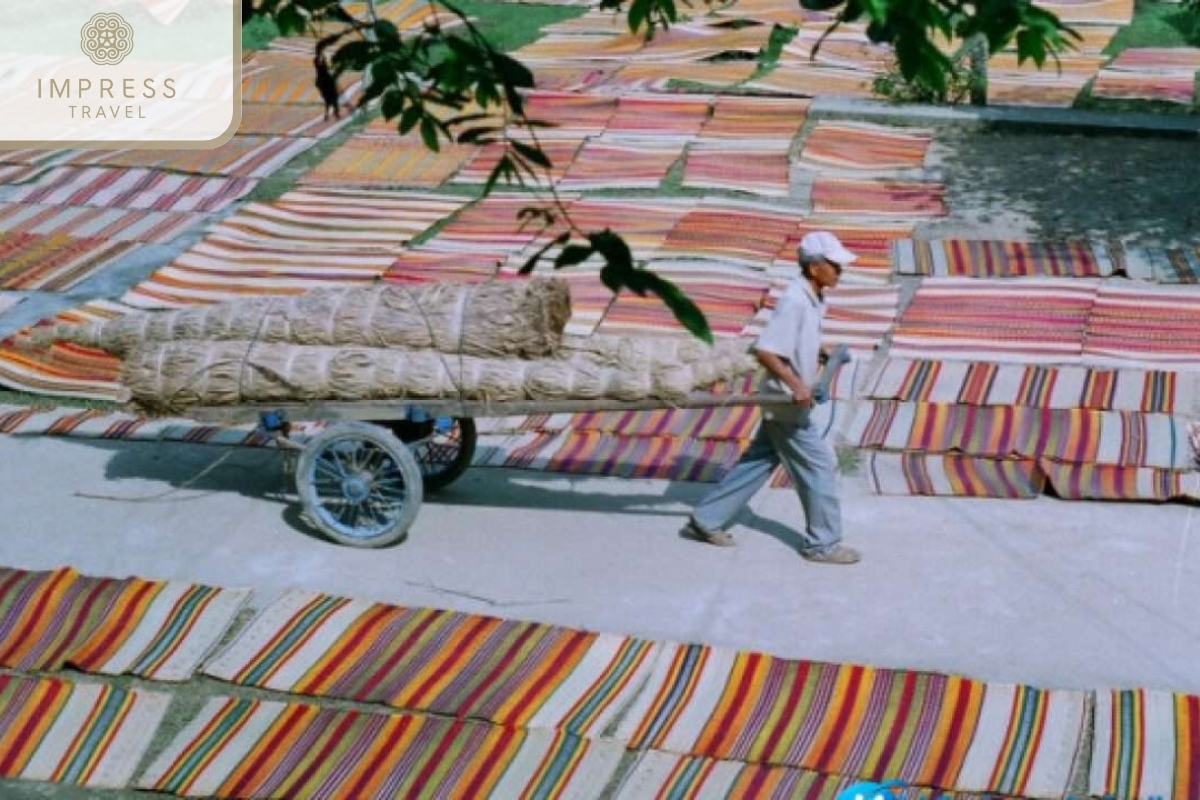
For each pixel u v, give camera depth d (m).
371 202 13.43
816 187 13.64
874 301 11.22
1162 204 13.31
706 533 8.15
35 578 7.68
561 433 9.47
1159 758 6.35
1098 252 11.95
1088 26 19.25
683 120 15.18
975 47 15.72
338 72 5.27
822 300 7.63
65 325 8.40
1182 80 16.94
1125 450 9.04
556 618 7.54
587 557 8.09
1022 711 6.61
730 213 12.97
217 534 8.37
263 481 8.98
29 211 13.40
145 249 12.63
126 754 6.58
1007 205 13.32
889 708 6.64
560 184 13.82
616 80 16.64
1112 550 8.13
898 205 13.27
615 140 14.73
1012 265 11.78
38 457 9.27
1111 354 10.35
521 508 8.60
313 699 6.90
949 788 6.24
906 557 8.06
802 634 7.39
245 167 14.33
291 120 15.62
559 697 6.79
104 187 13.93
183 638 7.29
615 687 6.85
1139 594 7.72
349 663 7.07
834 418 9.56
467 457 8.62
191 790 6.32
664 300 3.85
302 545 8.24
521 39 18.64
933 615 7.54
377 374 7.88
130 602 7.52
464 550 8.16
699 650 7.03
